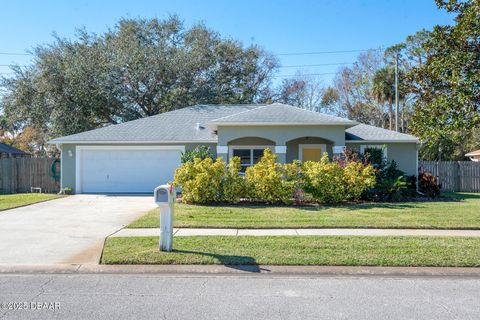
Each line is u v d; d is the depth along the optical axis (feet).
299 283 19.97
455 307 16.51
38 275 21.45
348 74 149.89
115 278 20.89
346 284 19.81
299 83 158.20
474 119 26.50
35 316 15.48
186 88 105.60
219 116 74.33
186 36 111.55
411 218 36.83
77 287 19.30
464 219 36.29
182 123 71.51
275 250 25.22
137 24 107.96
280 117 58.95
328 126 58.39
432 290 18.80
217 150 58.90
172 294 18.24
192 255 23.97
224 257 23.63
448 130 27.96
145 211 44.52
